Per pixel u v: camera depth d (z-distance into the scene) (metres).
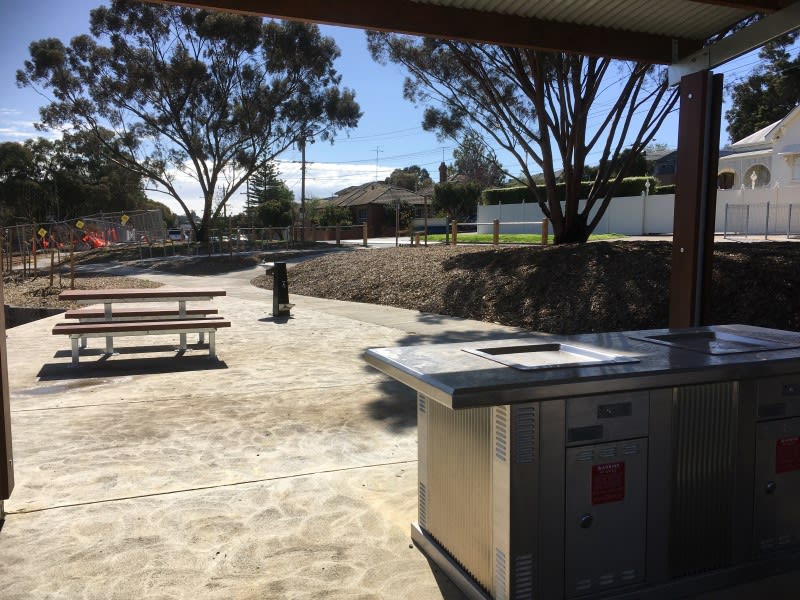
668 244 11.37
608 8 4.95
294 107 32.16
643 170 36.50
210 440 4.80
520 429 2.32
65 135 33.50
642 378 2.44
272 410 5.58
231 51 30.62
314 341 8.97
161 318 8.34
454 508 2.84
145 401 5.88
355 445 4.71
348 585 2.84
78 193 59.72
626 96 13.68
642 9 4.96
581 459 2.45
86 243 33.69
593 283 9.91
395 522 3.46
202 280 21.61
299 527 3.41
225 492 3.86
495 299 10.90
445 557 2.91
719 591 2.73
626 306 8.91
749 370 2.64
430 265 14.45
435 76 16.31
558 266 11.00
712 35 5.51
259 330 10.02
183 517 3.52
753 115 40.03
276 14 4.36
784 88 31.02
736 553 2.80
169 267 26.48
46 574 2.93
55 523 3.44
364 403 5.80
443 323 10.28
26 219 53.94
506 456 2.33
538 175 49.44
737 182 32.47
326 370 7.14
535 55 12.83
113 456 4.45
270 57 31.39
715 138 5.22
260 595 2.76
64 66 30.73
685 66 5.41
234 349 8.45
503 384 2.23
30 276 23.62
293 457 4.46
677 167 5.44
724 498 2.76
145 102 31.36
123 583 2.85
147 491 3.87
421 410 3.15
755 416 2.80
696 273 5.28
